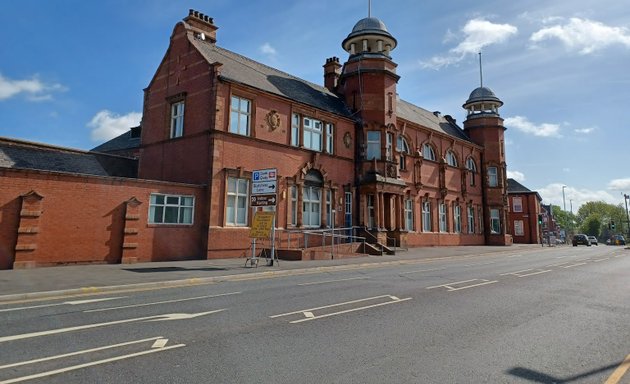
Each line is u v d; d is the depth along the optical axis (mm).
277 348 5789
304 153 24531
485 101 44469
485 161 43781
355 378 4672
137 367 5023
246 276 13914
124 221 17297
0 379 4621
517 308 8625
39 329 6797
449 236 37375
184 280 12344
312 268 16172
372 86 29062
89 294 10352
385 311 8242
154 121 23891
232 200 20734
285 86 26188
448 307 8672
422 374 4805
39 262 15086
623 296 10234
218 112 20391
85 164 23453
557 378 4707
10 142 21625
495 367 5047
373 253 24266
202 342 6074
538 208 57062
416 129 34750
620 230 120875
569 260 23094
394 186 28641
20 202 14828
